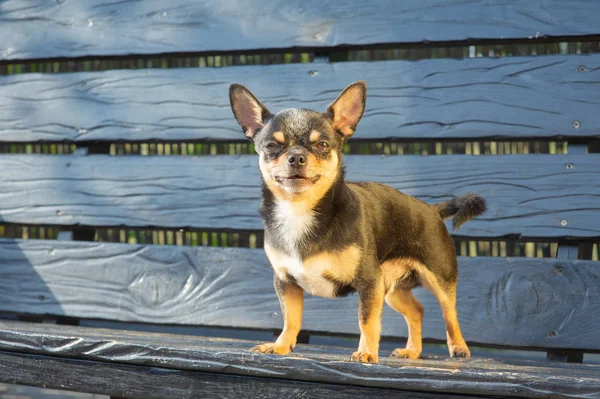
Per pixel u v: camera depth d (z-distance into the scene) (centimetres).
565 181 538
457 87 561
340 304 577
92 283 636
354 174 584
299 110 430
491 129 552
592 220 530
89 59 648
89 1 646
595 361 655
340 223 410
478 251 582
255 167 602
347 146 611
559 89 540
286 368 385
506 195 551
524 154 549
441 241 477
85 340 428
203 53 617
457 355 475
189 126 617
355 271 409
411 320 496
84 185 642
